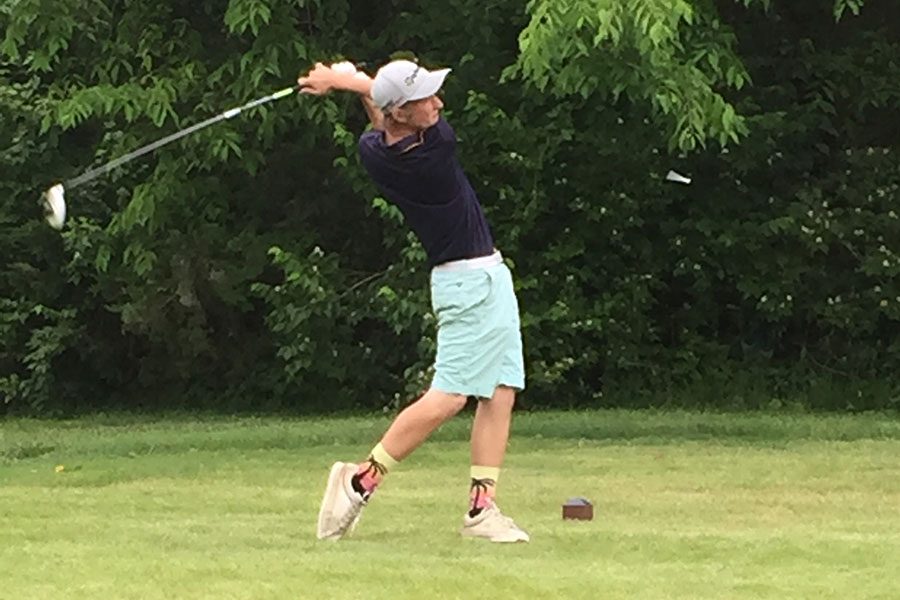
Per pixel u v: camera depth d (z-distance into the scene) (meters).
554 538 8.29
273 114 17.28
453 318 8.39
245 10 16.30
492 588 6.75
